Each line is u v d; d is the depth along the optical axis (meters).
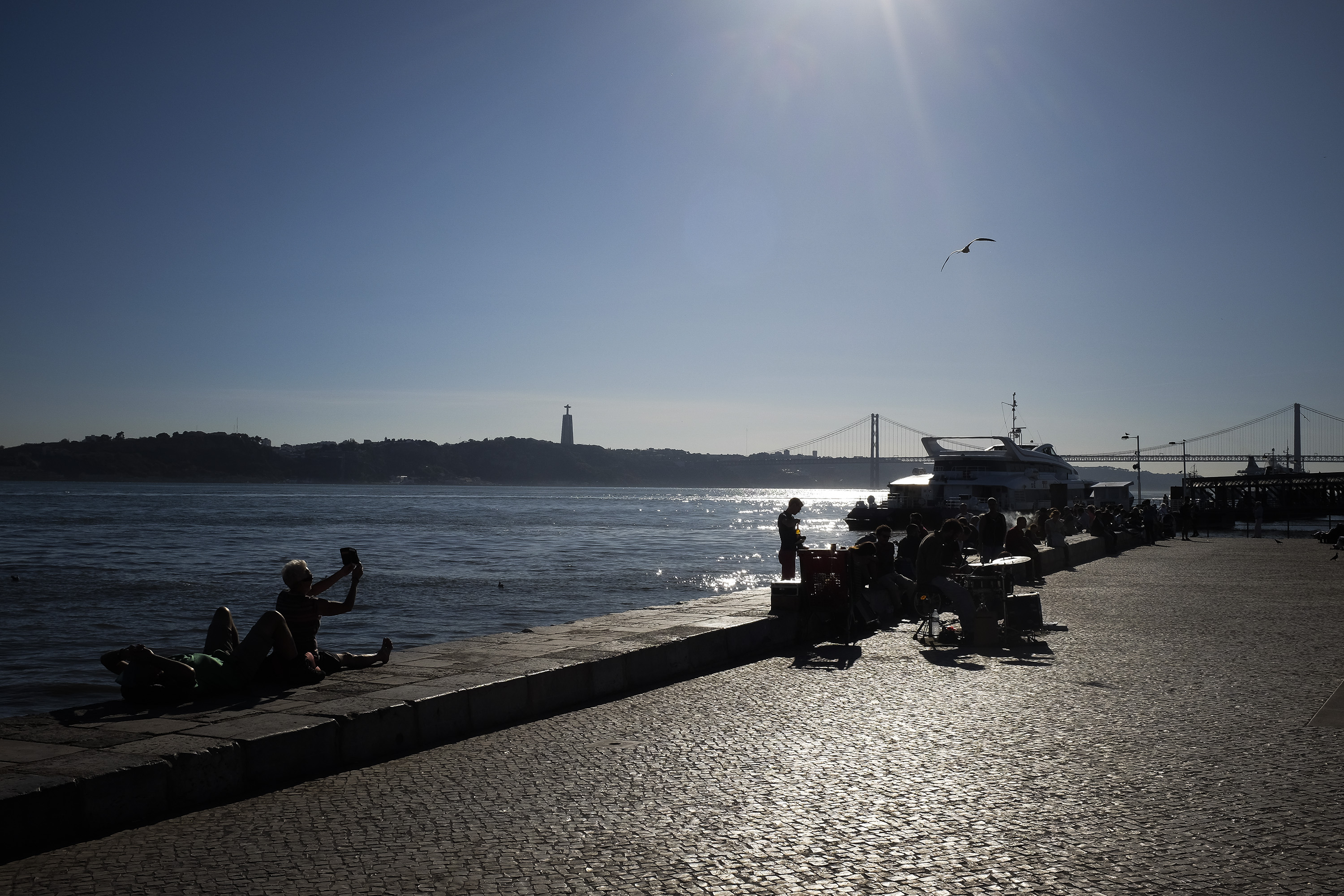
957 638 13.88
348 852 5.52
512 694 8.90
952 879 5.15
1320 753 7.60
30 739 6.64
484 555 50.47
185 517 91.19
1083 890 5.00
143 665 7.75
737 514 132.38
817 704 9.62
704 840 5.74
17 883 5.04
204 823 6.03
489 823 6.03
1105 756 7.54
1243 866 5.29
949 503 73.50
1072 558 28.31
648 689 10.56
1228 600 18.78
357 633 23.19
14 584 33.38
